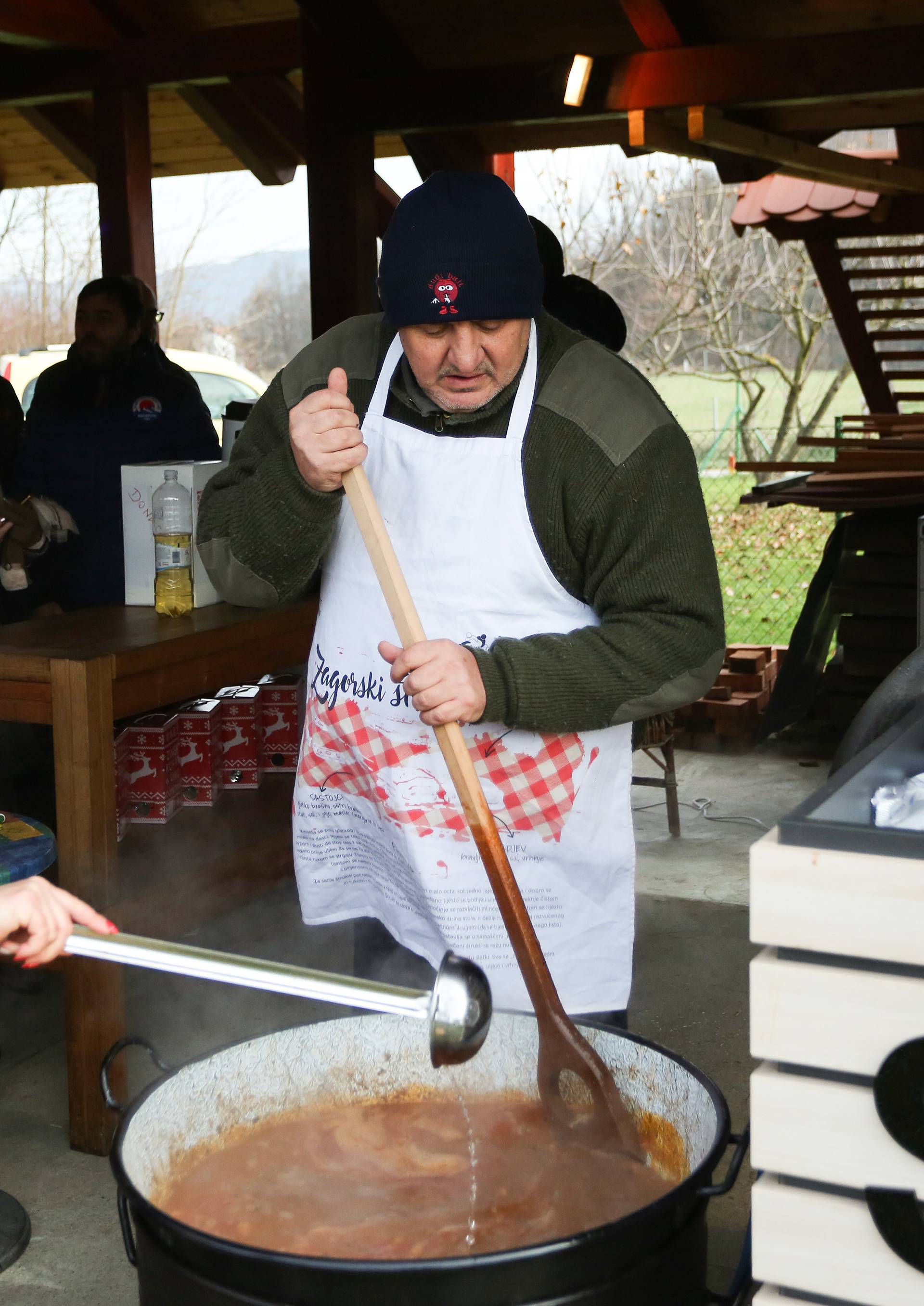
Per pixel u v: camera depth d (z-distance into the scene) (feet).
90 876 8.48
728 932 12.68
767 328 52.06
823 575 19.24
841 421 23.02
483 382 5.94
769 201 28.76
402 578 5.70
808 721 20.93
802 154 21.58
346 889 7.07
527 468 6.05
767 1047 4.35
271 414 6.64
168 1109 5.32
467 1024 4.11
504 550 6.15
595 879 6.54
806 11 18.81
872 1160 4.26
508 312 5.68
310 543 6.16
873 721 6.32
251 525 6.17
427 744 6.35
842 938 4.19
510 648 5.83
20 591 13.25
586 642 5.94
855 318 29.84
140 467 10.26
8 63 22.66
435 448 6.16
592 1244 4.14
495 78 19.92
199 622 9.74
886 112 22.98
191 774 11.07
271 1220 5.06
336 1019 5.86
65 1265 7.54
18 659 8.44
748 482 43.34
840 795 4.55
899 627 19.34
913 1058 4.16
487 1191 5.22
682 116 20.88
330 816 6.91
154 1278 4.51
